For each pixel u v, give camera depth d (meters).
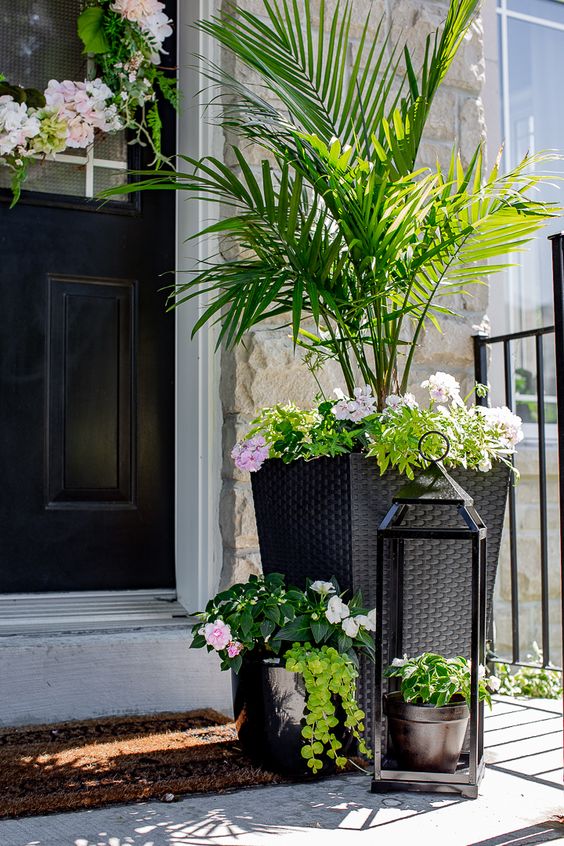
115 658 2.20
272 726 1.76
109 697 2.20
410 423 1.85
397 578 1.89
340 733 1.80
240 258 2.42
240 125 1.93
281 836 1.46
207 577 2.43
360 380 2.55
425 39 2.74
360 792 1.69
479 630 1.75
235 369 2.39
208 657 2.29
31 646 2.14
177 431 2.61
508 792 1.71
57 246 2.51
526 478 3.61
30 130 2.37
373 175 1.91
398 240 1.97
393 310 2.19
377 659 1.71
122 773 1.75
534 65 3.78
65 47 2.55
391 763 1.83
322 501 1.91
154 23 2.49
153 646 2.24
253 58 2.09
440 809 1.61
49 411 2.48
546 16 3.81
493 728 2.23
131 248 2.60
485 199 2.08
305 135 1.90
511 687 2.85
